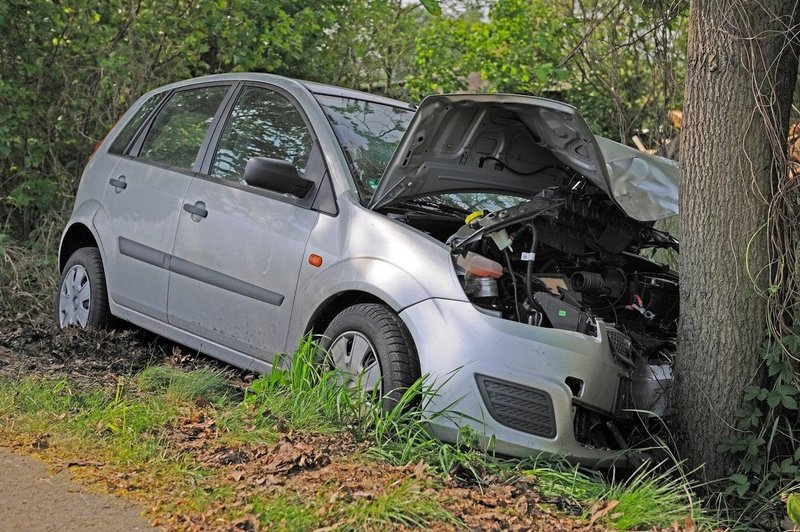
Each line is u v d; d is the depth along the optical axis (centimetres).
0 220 999
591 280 545
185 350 684
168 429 480
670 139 890
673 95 861
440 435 482
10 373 565
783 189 509
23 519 381
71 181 1007
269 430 479
